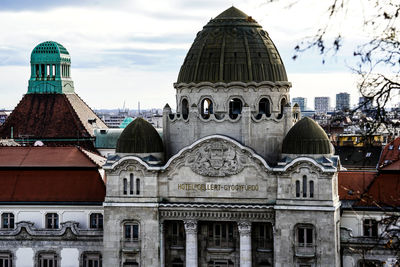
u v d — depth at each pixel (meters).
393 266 49.00
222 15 139.12
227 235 133.00
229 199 128.38
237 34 135.50
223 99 131.88
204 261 133.50
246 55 133.38
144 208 130.38
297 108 142.25
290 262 125.25
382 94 39.97
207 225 133.50
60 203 141.00
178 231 134.88
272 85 132.88
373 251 126.12
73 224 138.88
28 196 142.38
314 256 123.88
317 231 123.81
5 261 141.12
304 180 124.38
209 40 135.88
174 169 130.12
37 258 140.12
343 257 128.75
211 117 131.25
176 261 134.88
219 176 128.50
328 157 125.31
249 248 128.88
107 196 131.88
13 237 140.38
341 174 137.88
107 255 132.12
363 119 41.94
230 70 132.25
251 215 127.81
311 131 126.00
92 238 138.25
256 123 131.25
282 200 125.25
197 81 133.12
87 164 145.75
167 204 129.88
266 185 127.00
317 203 123.81
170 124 136.38
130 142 131.88
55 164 146.38
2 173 146.62
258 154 127.69
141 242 131.00
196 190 129.62
